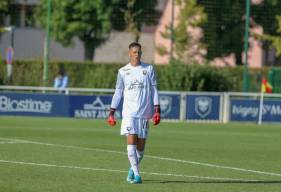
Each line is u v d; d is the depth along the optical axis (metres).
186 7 131.12
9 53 102.06
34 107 87.31
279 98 90.25
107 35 140.00
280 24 123.19
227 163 46.59
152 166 43.56
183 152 53.16
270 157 51.38
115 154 49.69
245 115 88.19
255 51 150.75
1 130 68.44
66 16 135.62
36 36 163.38
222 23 129.75
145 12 133.75
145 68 35.72
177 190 33.53
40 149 51.88
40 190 32.44
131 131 35.28
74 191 32.44
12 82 103.00
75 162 44.16
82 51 170.25
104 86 98.69
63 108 87.31
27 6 157.75
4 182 34.59
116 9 136.00
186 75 95.25
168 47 145.50
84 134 66.75
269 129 80.19
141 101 35.38
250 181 37.81
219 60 142.25
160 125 81.06
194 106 87.44
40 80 105.88
